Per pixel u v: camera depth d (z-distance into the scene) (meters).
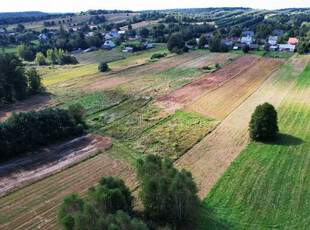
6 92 56.50
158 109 49.75
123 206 21.69
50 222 23.84
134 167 31.91
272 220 22.47
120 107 52.06
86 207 18.64
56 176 30.77
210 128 40.72
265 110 34.41
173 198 21.86
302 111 44.97
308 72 69.94
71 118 41.47
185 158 33.03
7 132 33.94
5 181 29.91
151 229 21.44
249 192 26.03
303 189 25.95
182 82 66.25
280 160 31.02
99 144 37.94
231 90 58.28
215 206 24.48
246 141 36.25
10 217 24.67
